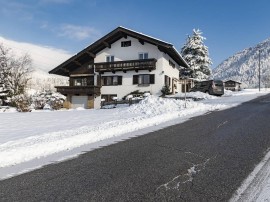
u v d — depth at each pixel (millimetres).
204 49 50031
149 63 33719
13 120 15758
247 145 7285
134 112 16578
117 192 4488
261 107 16828
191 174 5219
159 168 5613
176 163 5914
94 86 36000
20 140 8789
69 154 6957
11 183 5039
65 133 9703
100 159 6434
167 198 4215
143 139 8523
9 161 6387
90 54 37219
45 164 6152
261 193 4328
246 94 33250
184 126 10648
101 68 36188
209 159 6141
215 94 31344
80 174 5414
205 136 8633
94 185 4816
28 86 43469
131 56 35844
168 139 8391
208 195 4297
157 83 34406
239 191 4418
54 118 16156
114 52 36812
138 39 34781
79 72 39344
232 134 8766
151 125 11203
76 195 4422
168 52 35531
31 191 4637
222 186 4625
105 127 10523
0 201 4273
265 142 7551
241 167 5551
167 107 16953
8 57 42719
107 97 36906
